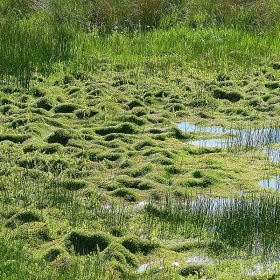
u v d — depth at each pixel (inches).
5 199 317.7
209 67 548.7
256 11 652.1
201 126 434.9
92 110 442.0
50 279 241.9
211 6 665.6
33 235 283.9
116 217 305.0
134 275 251.0
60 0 641.6
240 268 261.6
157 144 392.5
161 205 319.6
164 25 644.1
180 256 274.1
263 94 494.3
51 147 376.2
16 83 492.7
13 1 647.1
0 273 244.7
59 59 543.2
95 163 362.3
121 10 638.5
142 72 534.3
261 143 402.3
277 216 301.4
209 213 309.4
